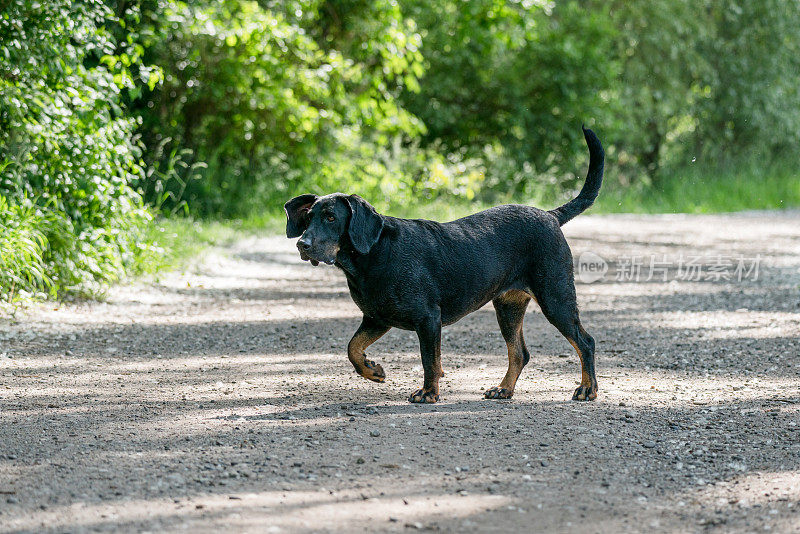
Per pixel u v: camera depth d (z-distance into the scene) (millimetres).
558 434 5605
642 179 29547
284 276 13148
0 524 4043
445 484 4676
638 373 7523
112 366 7453
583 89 27672
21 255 9469
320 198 6145
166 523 4082
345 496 4469
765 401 6512
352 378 7195
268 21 18438
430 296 6305
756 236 18984
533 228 6613
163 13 16984
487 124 28125
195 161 19266
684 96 31156
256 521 4125
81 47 11391
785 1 31625
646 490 4664
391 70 22969
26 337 8367
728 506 4441
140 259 11922
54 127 10586
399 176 21625
